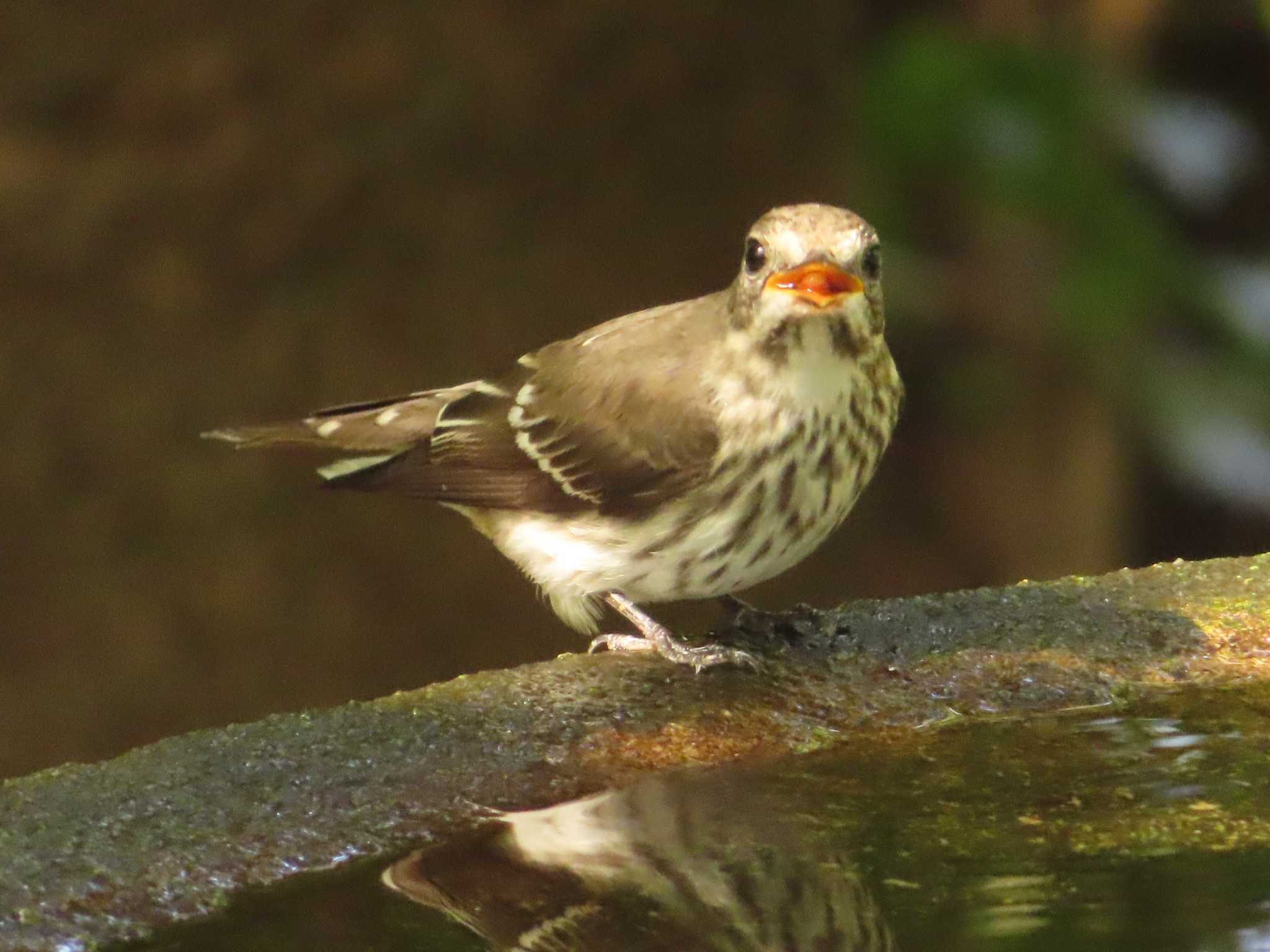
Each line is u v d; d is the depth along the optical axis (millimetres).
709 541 7105
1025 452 15266
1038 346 14859
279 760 5527
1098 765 5727
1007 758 5820
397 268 12352
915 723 6121
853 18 13977
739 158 13141
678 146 12953
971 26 14656
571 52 12492
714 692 6184
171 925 4828
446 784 5512
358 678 12328
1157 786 5551
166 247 11945
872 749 5945
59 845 5043
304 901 4945
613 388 7219
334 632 12281
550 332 12703
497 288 12555
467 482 7625
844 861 5113
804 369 6762
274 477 12188
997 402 15031
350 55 12023
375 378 12320
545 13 12383
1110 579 6980
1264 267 13266
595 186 12758
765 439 6883
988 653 6445
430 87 12227
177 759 5504
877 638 6594
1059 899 4793
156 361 12000
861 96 13086
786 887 4961
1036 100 12617
